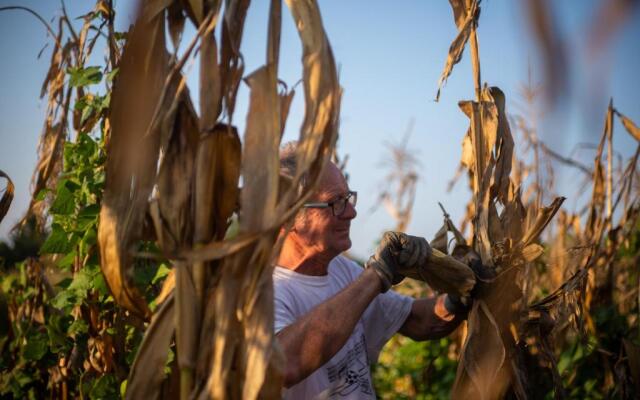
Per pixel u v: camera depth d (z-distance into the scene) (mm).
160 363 1700
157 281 2537
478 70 2404
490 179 2375
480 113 2389
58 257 3236
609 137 3246
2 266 3291
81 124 2639
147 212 1736
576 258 3326
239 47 1670
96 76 2539
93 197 2592
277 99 1597
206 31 1617
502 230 2375
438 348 4863
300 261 2400
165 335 1711
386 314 2584
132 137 1681
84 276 2521
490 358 2232
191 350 1630
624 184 3277
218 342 1581
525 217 2414
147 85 1702
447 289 2256
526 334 2371
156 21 1706
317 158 1610
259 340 1562
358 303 2086
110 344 2604
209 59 1638
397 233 2195
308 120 1616
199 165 1633
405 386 5137
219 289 1596
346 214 2367
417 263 2168
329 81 1613
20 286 3373
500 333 2303
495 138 2365
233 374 1652
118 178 1702
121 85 1697
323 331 2033
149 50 1704
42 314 3283
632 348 2980
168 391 1882
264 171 1573
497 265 2301
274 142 1585
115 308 2582
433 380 4801
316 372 2297
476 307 2299
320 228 2338
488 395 2219
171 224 1648
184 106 1676
